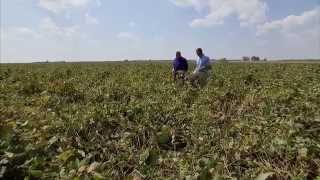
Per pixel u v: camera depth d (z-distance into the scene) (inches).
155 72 355.9
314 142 106.7
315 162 96.6
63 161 106.3
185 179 93.9
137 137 128.6
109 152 116.9
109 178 96.2
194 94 195.8
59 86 206.7
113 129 137.3
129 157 110.6
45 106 175.2
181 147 123.9
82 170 98.3
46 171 97.5
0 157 95.7
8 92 215.0
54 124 134.1
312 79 272.2
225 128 133.0
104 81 260.7
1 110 156.3
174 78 257.3
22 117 148.6
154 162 107.0
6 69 446.9
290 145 105.4
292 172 94.6
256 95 181.5
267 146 106.0
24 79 274.7
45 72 384.8
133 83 239.0
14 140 111.1
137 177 98.3
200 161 101.3
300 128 119.2
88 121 137.9
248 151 106.3
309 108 148.0
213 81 246.5
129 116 148.6
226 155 106.7
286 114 141.9
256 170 95.4
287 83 231.0
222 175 92.9
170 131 129.0
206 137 124.2
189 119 145.7
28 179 91.2
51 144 117.7
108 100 184.2
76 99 193.8
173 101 174.6
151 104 162.7
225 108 168.6
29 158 103.4
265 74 333.1
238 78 278.7
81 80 272.5
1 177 89.4
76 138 124.5
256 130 124.1
